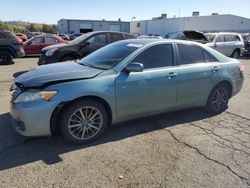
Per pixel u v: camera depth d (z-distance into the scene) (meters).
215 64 5.41
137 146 4.11
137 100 4.44
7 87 7.71
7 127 4.68
